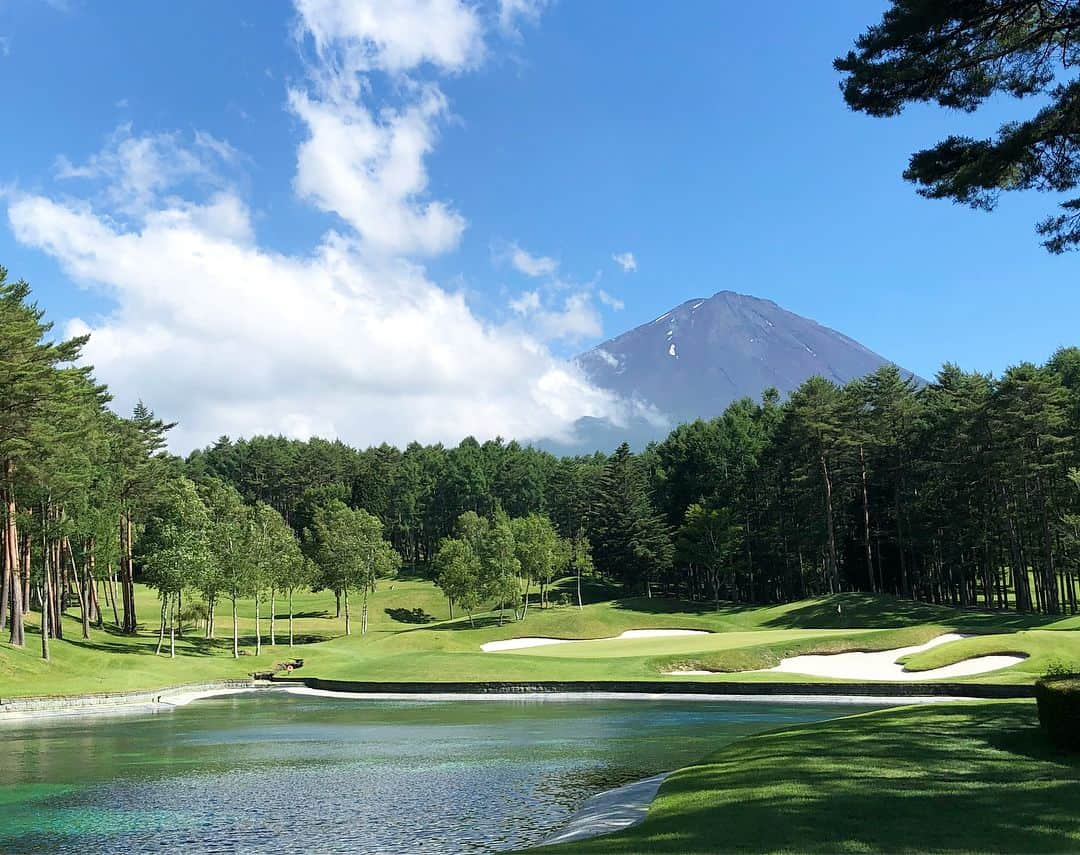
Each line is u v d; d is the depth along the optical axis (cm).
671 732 2884
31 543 5969
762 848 1029
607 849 1059
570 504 12788
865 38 1878
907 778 1395
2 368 4600
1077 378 8419
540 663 5178
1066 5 1770
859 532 9275
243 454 16925
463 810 1706
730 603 9031
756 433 10794
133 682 4684
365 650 7000
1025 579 7144
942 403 8181
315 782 2048
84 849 1442
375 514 14038
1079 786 1301
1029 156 1900
